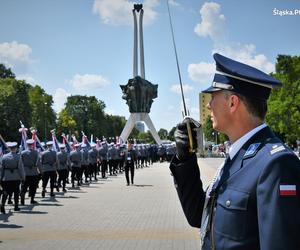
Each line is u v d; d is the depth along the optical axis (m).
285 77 60.09
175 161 3.11
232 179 2.54
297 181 2.26
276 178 2.28
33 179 19.89
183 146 3.05
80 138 125.50
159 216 15.44
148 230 12.75
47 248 10.48
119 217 15.30
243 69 2.72
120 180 33.50
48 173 22.66
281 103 57.91
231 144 2.78
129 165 29.09
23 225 13.88
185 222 14.09
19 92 80.12
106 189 26.27
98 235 12.07
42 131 101.75
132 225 13.62
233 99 2.71
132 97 82.19
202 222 2.78
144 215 15.70
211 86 2.82
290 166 2.29
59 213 16.52
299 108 57.22
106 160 36.94
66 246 10.69
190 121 3.08
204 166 46.28
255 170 2.44
